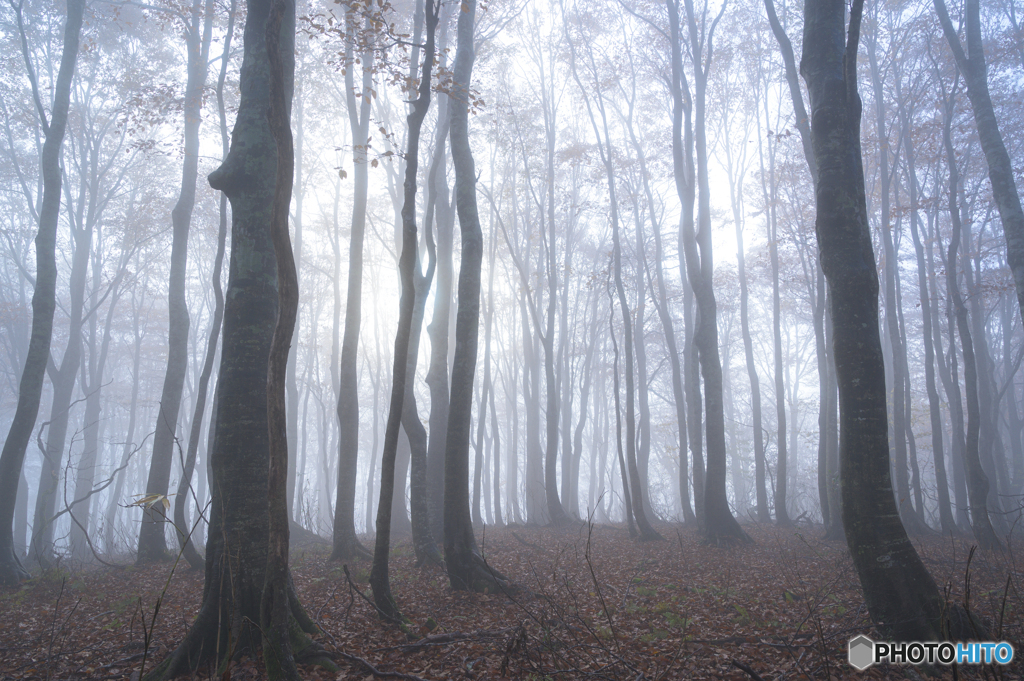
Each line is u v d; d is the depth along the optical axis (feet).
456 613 27.12
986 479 47.80
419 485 39.63
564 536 57.36
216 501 21.77
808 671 19.61
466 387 32.89
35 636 25.54
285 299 18.02
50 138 41.60
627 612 27.78
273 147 24.45
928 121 69.87
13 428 38.22
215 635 20.22
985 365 77.92
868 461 23.04
